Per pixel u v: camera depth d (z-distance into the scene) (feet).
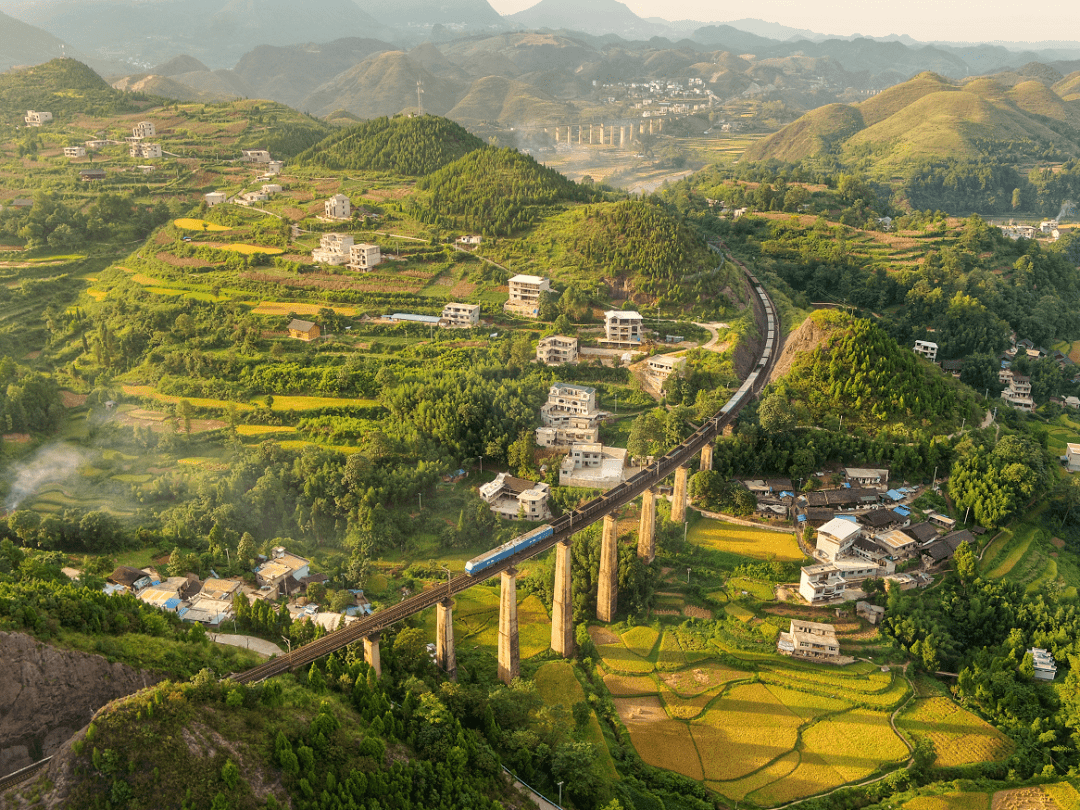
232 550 600.39
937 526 634.84
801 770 435.94
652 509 593.83
